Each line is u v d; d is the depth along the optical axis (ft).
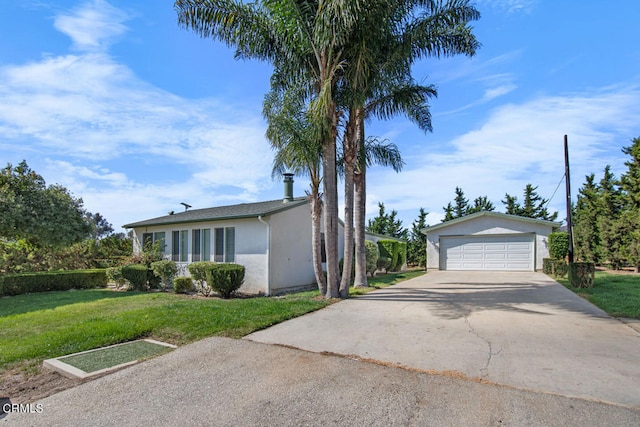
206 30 28.96
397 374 12.54
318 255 30.45
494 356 14.30
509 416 9.45
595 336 17.02
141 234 52.80
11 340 17.72
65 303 30.19
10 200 37.76
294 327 19.61
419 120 38.17
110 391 11.66
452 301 27.68
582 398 10.44
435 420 9.34
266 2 26.71
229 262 40.98
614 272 54.85
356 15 24.44
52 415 10.18
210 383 12.12
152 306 26.37
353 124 31.94
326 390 11.32
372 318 21.81
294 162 29.25
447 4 32.01
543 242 56.29
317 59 28.66
